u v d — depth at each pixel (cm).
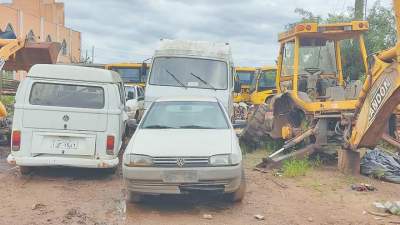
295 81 1184
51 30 5344
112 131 935
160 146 739
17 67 1422
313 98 1204
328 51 1234
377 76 865
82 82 942
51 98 934
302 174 1013
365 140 939
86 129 928
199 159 717
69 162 915
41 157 916
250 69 2912
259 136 1387
